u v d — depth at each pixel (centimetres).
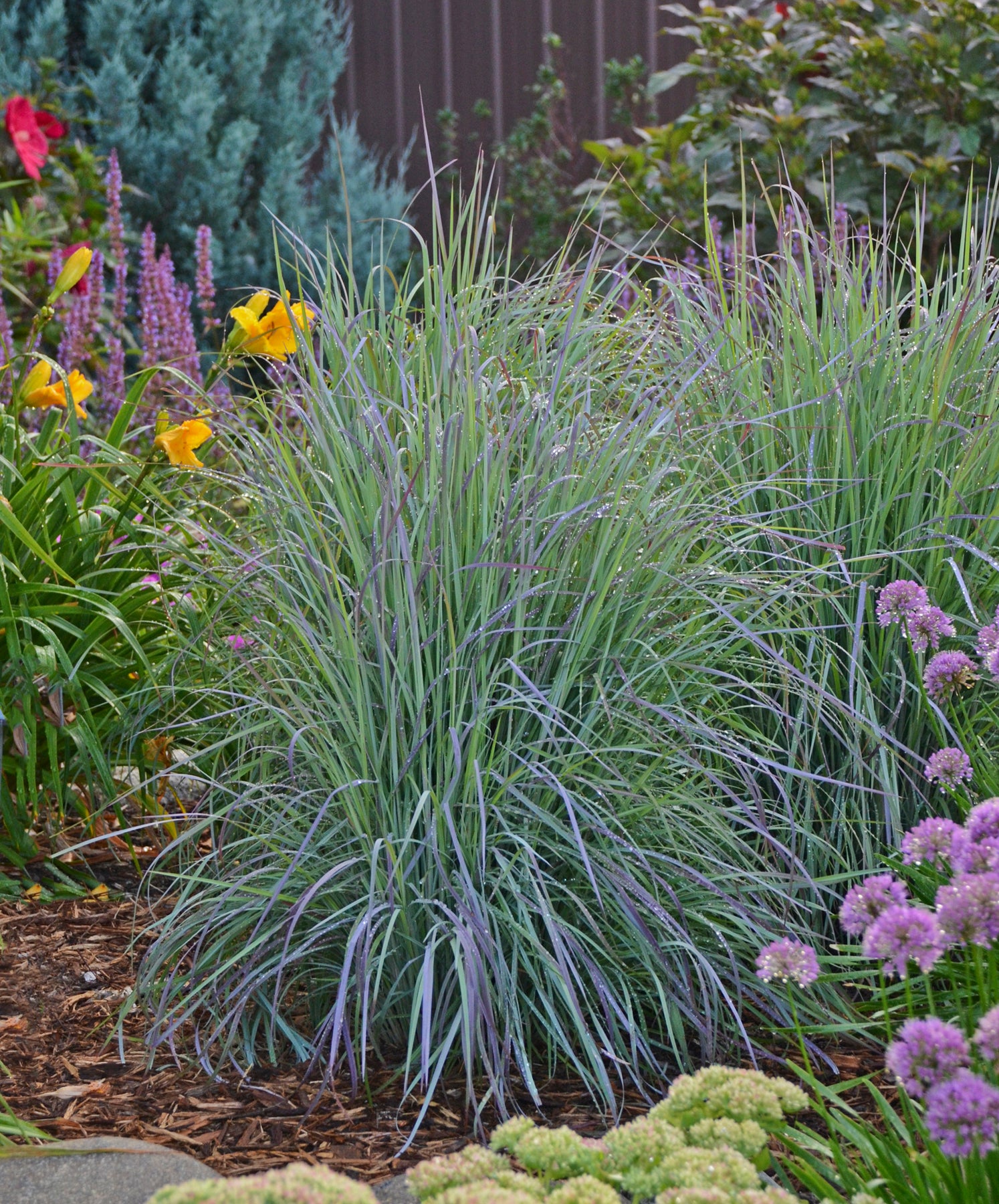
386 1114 228
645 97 882
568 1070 244
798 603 293
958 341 310
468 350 270
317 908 253
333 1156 215
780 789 260
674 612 270
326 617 259
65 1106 230
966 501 301
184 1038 255
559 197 959
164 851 260
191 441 317
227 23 868
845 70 684
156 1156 203
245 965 251
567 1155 150
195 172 840
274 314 327
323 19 924
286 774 273
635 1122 158
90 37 845
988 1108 137
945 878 250
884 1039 251
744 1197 135
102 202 766
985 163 651
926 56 651
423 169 988
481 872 235
